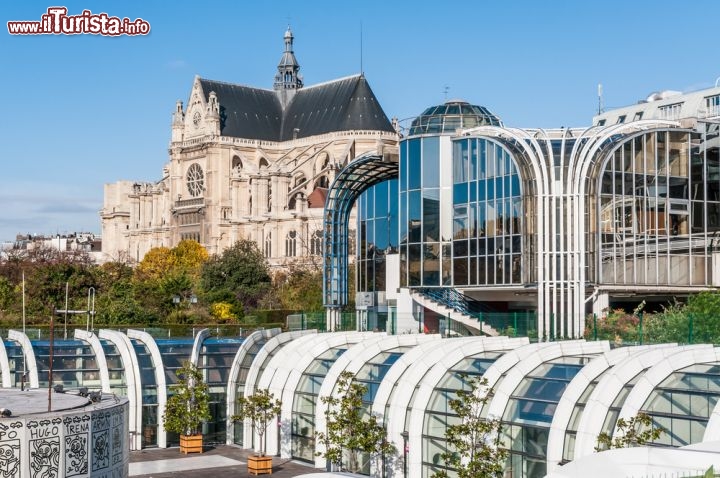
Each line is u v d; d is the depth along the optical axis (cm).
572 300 7350
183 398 6631
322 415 6084
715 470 2512
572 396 4778
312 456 6284
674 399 4488
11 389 4838
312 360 6488
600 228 7494
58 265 12525
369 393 5969
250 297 15988
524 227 7506
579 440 4581
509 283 7619
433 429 5438
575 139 7744
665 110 12562
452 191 8075
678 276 7806
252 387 6769
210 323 12194
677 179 7819
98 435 3956
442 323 7612
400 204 8344
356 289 9406
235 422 6969
